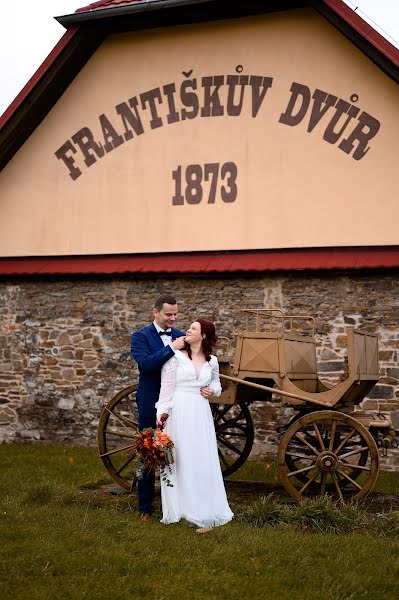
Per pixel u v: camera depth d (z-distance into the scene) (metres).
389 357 10.48
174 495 6.25
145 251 12.10
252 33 11.63
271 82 11.49
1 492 7.51
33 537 5.67
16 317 12.71
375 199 10.85
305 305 10.96
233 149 11.68
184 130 12.02
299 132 11.31
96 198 12.52
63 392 12.30
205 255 11.71
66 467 9.40
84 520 6.14
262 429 10.95
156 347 6.62
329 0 10.45
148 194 12.18
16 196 13.05
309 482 6.82
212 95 11.84
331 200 11.08
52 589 4.63
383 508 7.00
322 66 11.20
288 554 5.37
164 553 5.37
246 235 11.50
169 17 11.91
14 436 12.53
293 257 11.09
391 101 10.84
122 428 11.78
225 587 4.74
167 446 6.09
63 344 12.38
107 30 12.38
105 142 12.52
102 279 12.20
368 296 10.67
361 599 4.60
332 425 6.82
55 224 12.77
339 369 10.67
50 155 12.88
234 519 6.41
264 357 7.23
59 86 12.62
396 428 10.32
